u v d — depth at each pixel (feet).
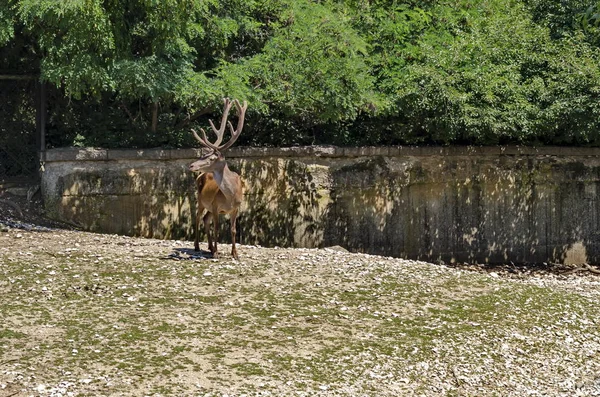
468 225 69.00
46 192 58.90
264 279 43.57
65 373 30.27
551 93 70.23
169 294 39.93
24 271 42.19
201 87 59.41
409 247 67.00
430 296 43.27
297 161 63.77
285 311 38.86
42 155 59.06
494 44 70.54
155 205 60.44
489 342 37.76
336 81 63.10
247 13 67.31
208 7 62.95
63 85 63.77
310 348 34.76
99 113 63.41
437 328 38.55
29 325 34.81
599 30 69.92
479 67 67.56
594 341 39.99
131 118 63.41
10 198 59.98
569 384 34.47
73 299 38.37
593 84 69.31
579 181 73.15
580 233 73.46
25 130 64.49
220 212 47.06
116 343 33.45
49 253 46.29
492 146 69.72
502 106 68.64
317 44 63.46
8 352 31.86
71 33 56.18
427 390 32.09
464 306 42.19
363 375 32.63
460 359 35.40
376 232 65.87
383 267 48.24
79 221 58.75
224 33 62.95
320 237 64.39
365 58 67.46
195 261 46.19
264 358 33.27
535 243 71.67
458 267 67.46
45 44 57.21
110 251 47.80
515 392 32.94
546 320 41.81
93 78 56.65
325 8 65.51
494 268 68.08
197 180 48.49
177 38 59.36
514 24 71.82
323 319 38.27
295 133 67.10
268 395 29.91
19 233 51.98
